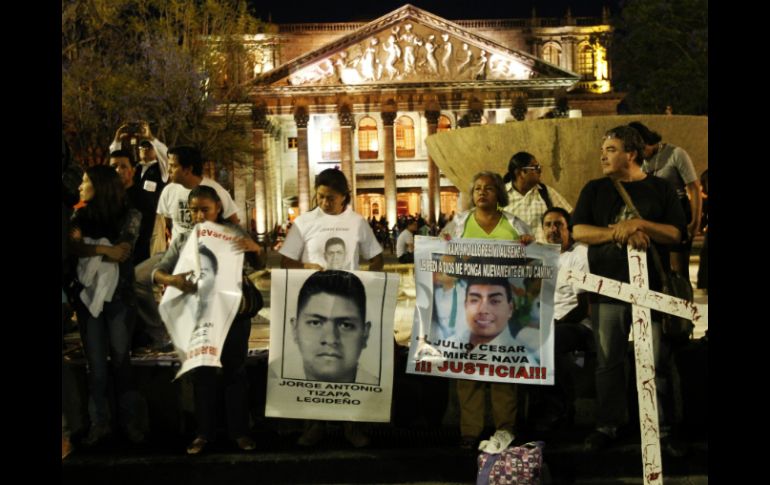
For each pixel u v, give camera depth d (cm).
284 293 548
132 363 605
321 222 576
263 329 1066
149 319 676
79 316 562
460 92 5312
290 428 606
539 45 6538
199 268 540
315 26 6334
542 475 477
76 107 2945
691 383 600
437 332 543
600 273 539
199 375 548
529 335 537
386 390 542
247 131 5072
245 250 551
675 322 536
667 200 531
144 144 747
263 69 6172
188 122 3422
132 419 576
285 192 6122
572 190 750
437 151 834
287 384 547
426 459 538
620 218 532
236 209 647
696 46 4003
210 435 553
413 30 5297
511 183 696
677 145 705
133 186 738
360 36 5288
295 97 5325
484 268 541
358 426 569
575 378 600
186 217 668
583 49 6556
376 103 5353
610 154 533
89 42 3025
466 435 556
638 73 5444
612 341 536
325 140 5991
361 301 545
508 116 5725
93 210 559
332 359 544
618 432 562
